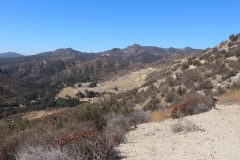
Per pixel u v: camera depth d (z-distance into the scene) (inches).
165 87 1136.8
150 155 288.0
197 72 1207.6
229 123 422.6
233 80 983.0
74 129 441.7
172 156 274.2
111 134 370.0
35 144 312.0
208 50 1606.8
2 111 3452.3
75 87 5064.0
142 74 3393.2
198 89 1013.2
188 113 557.6
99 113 533.3
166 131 418.6
